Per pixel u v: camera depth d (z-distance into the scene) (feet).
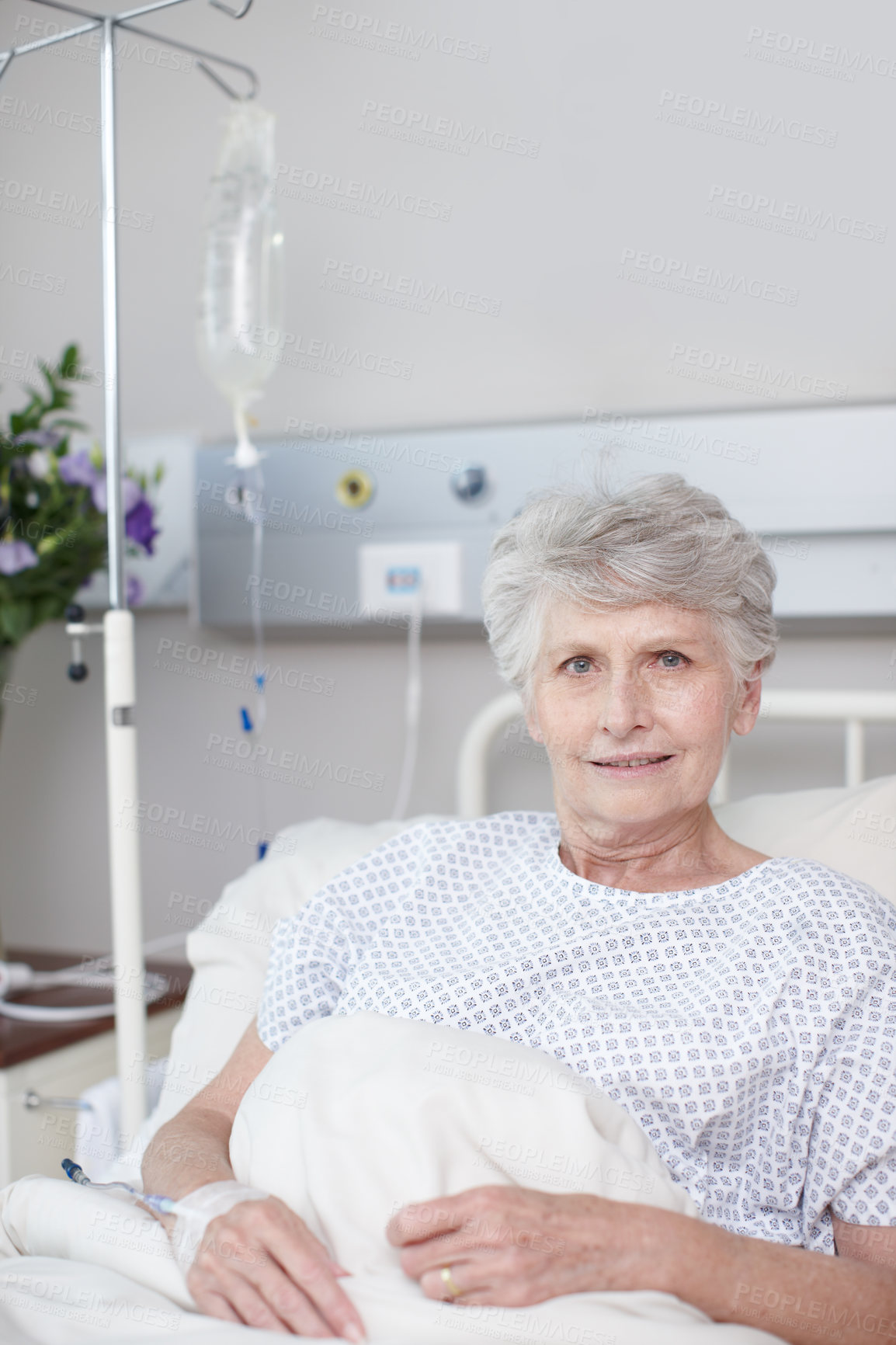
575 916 4.04
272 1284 3.00
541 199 6.00
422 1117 3.18
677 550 3.77
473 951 4.08
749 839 4.74
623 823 3.93
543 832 4.52
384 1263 3.09
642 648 3.82
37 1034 5.53
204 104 6.66
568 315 6.00
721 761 3.95
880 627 5.58
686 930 3.86
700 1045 3.62
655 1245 3.00
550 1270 2.93
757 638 3.99
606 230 5.90
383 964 4.17
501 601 4.15
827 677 5.72
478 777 5.73
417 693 6.41
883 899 3.94
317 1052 3.51
